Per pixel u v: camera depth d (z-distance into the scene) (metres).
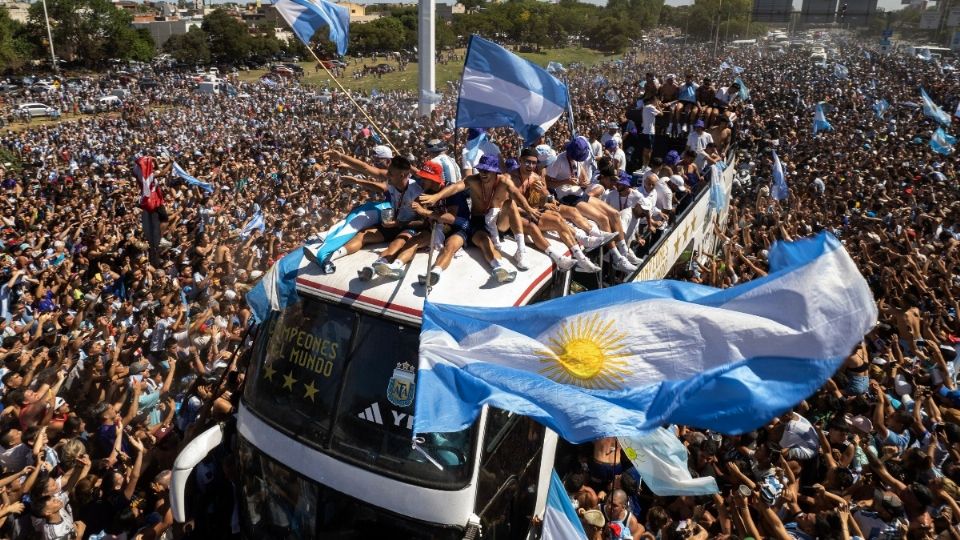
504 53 7.81
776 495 5.95
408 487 4.77
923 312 10.43
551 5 130.50
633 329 4.78
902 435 7.26
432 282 5.28
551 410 4.59
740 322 4.55
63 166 33.06
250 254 14.38
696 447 6.90
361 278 5.23
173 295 12.07
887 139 30.14
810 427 6.99
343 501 4.96
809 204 19.47
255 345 5.61
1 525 6.16
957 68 70.81
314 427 5.09
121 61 98.62
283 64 98.12
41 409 7.60
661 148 16.33
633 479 6.54
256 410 5.38
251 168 28.19
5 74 88.38
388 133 32.81
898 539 5.68
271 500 5.36
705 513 6.41
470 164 8.12
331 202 20.64
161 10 154.50
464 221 5.69
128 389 8.16
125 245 15.52
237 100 63.41
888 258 13.02
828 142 29.27
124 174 29.81
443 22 110.44
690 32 138.88
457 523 4.76
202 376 7.91
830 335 4.37
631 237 8.82
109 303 12.45
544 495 6.12
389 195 6.05
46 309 12.94
